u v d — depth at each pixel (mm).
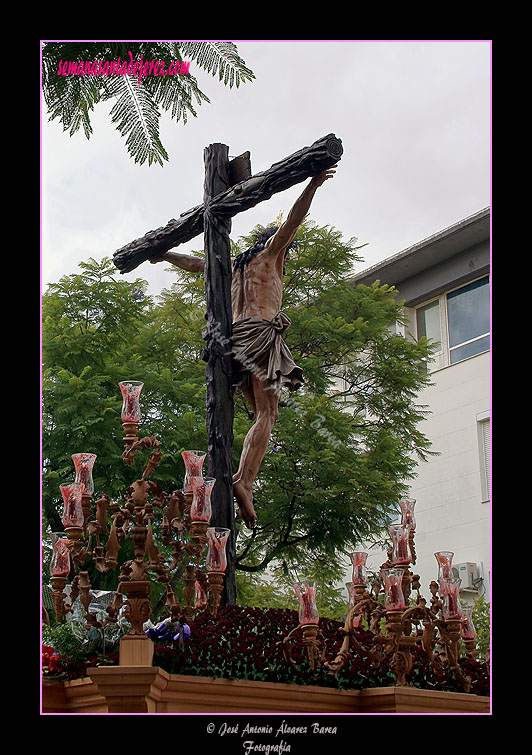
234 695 5410
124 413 5426
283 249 7645
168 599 5277
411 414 16297
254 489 13883
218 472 7109
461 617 6684
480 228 19844
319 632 6012
